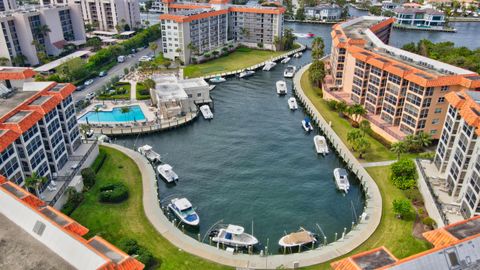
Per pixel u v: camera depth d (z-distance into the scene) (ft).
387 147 302.04
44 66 492.54
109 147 305.53
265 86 477.36
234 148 321.11
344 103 363.76
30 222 101.30
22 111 219.41
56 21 575.79
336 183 266.77
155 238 202.80
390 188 248.32
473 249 108.78
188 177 276.62
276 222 228.43
